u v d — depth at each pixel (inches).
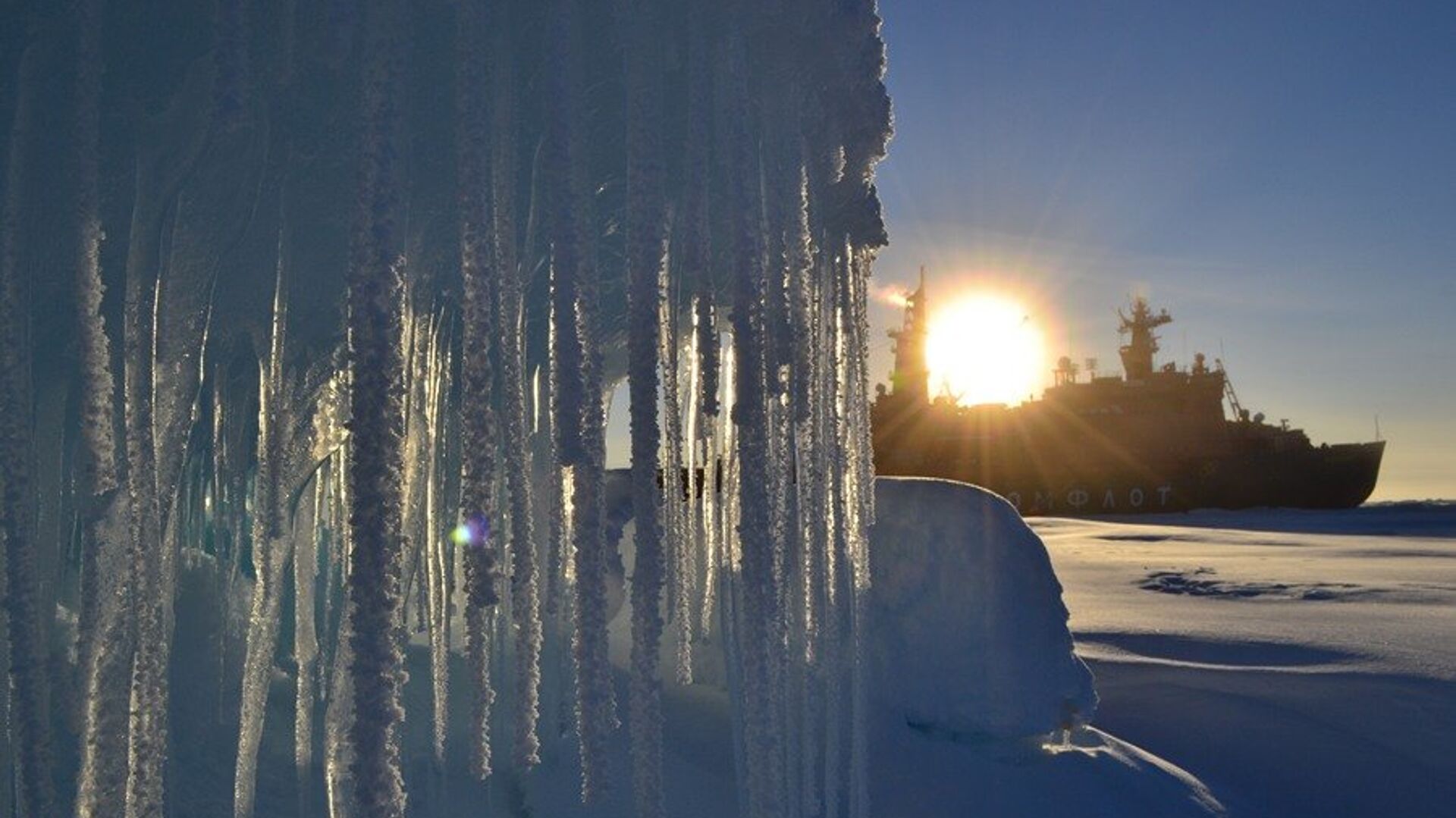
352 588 61.1
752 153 85.5
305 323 82.2
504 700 103.2
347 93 69.1
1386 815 159.8
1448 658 277.1
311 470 86.2
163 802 66.0
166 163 66.3
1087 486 1763.0
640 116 79.0
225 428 88.4
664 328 87.3
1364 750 191.0
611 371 117.6
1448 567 634.2
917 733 144.3
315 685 101.2
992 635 152.9
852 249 112.2
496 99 75.2
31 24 61.2
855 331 115.4
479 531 70.9
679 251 86.0
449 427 102.1
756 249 84.7
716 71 84.0
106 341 62.0
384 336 63.7
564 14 74.3
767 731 88.3
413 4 69.9
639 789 78.8
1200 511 1765.5
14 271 60.7
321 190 73.8
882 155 105.7
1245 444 1843.0
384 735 60.1
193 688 89.1
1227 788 164.7
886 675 151.6
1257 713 213.8
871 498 120.6
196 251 68.1
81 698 59.7
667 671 136.9
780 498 91.9
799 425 97.0
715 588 139.0
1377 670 259.3
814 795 104.9
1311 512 1713.8
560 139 73.5
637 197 78.6
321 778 87.9
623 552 139.7
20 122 61.2
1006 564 158.1
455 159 75.7
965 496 163.9
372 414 62.9
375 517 61.7
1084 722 155.0
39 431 66.1
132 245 64.9
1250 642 307.3
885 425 1900.8
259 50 66.0
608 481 148.6
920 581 156.1
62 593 85.7
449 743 101.7
